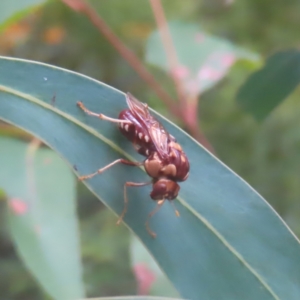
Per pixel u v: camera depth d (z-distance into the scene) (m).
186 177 0.18
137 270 0.22
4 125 0.21
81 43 0.38
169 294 0.21
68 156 0.17
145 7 0.38
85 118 0.18
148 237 0.18
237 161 0.36
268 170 0.35
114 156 0.18
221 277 0.17
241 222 0.18
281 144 0.36
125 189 0.18
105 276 0.31
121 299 0.16
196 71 0.25
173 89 0.34
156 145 0.18
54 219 0.21
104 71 0.38
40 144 0.21
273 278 0.17
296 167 0.35
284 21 0.36
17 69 0.17
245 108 0.24
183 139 0.18
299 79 0.23
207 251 0.18
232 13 0.37
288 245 0.17
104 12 0.38
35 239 0.20
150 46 0.26
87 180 0.18
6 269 0.33
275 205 0.34
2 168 0.21
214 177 0.18
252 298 0.17
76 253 0.20
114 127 0.18
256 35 0.36
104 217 0.35
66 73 0.18
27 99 0.17
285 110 0.37
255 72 0.23
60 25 0.38
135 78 0.38
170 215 0.18
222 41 0.26
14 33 0.36
